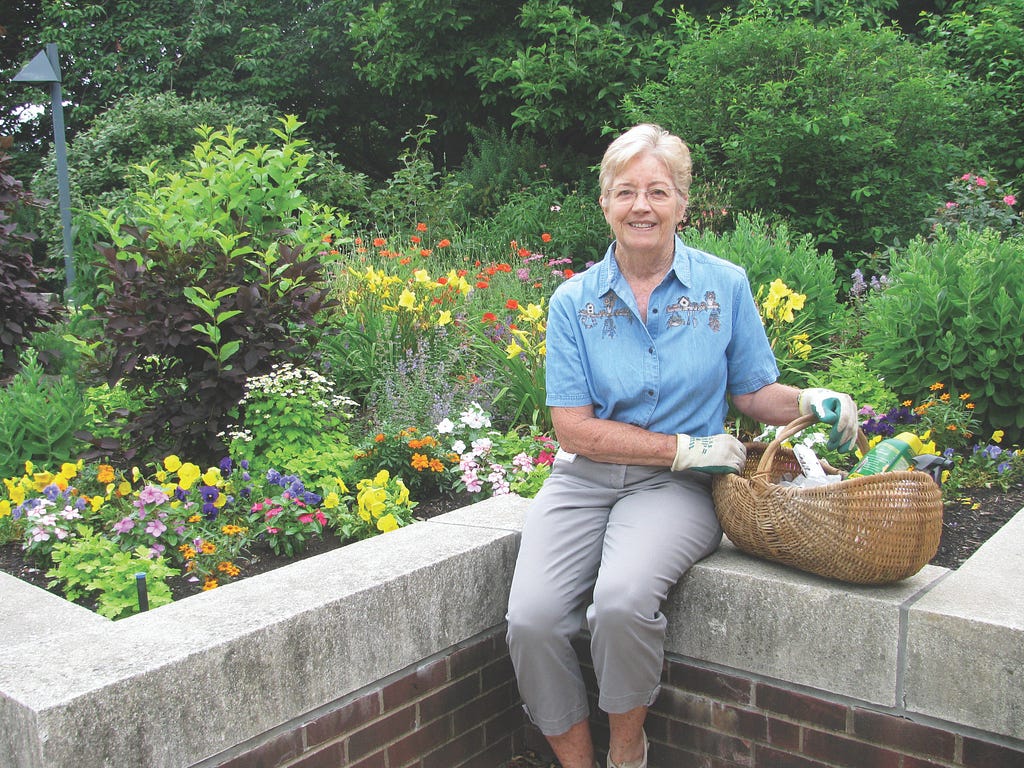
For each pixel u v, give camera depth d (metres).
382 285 5.38
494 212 11.36
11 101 15.86
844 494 2.17
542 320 5.10
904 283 4.39
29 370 4.66
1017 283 4.07
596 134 12.07
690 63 8.60
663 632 2.31
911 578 2.30
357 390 5.01
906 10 11.26
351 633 2.26
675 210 2.44
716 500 2.45
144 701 1.87
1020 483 3.56
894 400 4.21
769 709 2.39
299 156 4.62
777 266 5.47
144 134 12.13
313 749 2.22
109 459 3.97
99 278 6.48
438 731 2.56
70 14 15.27
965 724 2.08
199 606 2.19
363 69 13.64
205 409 3.83
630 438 2.41
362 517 3.14
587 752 2.51
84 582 2.76
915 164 7.96
